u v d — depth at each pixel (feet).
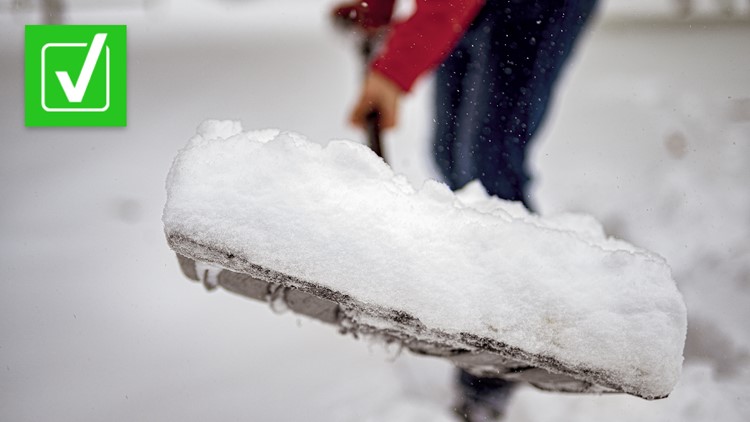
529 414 5.91
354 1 7.00
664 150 10.18
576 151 10.44
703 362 6.36
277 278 3.90
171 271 7.73
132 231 8.52
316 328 6.91
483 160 6.33
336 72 17.66
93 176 10.07
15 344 6.56
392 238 3.98
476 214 4.14
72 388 6.10
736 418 5.85
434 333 3.96
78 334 6.71
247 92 15.38
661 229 8.16
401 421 5.85
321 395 6.11
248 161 3.96
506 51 6.23
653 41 19.21
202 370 6.32
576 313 3.95
